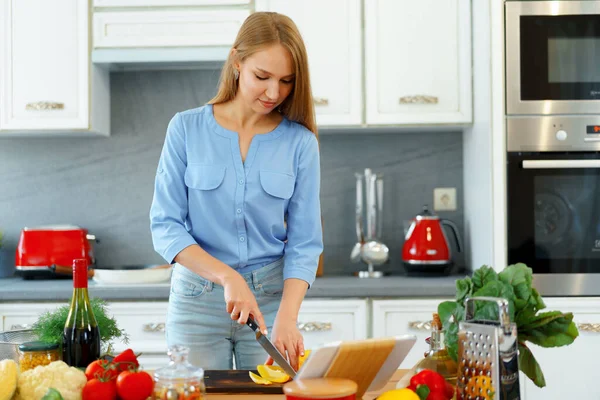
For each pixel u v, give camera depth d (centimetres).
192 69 348
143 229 350
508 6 288
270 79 177
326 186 348
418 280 304
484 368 116
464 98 310
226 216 190
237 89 190
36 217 349
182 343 191
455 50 310
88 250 329
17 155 349
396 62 309
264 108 181
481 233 308
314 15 310
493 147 290
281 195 191
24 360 141
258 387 140
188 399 114
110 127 348
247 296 168
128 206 350
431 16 309
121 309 288
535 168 288
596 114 289
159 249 184
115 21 312
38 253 318
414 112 311
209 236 192
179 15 310
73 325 147
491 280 130
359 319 288
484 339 116
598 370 285
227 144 190
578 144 289
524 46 288
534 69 289
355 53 309
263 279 194
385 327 288
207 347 191
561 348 285
